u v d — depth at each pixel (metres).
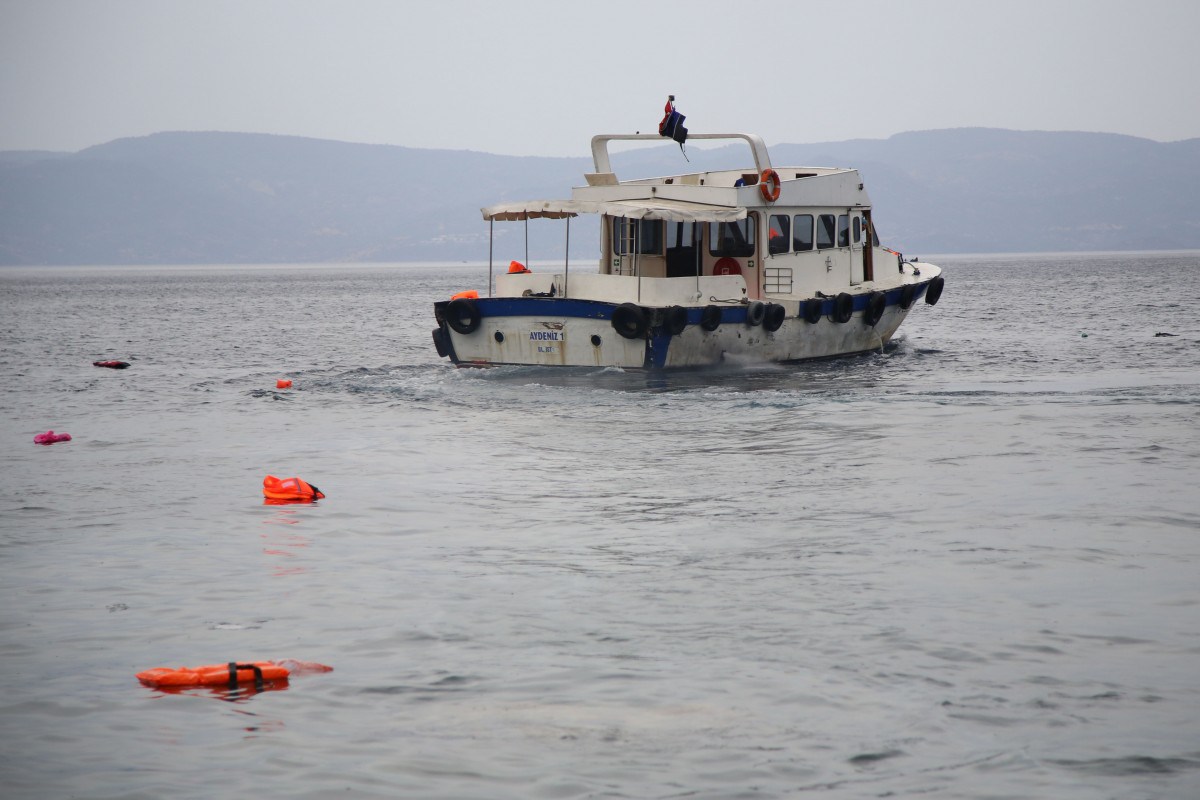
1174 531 45.03
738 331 94.38
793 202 98.62
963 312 195.00
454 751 26.42
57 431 76.94
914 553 42.56
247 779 25.23
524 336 93.25
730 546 44.31
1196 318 169.50
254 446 69.75
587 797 24.28
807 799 24.14
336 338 164.38
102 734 27.59
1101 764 25.42
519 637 33.91
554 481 58.00
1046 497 51.50
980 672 30.62
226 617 36.31
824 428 71.56
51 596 38.84
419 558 43.34
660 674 30.78
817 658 31.80
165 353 141.62
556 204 93.75
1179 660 31.25
